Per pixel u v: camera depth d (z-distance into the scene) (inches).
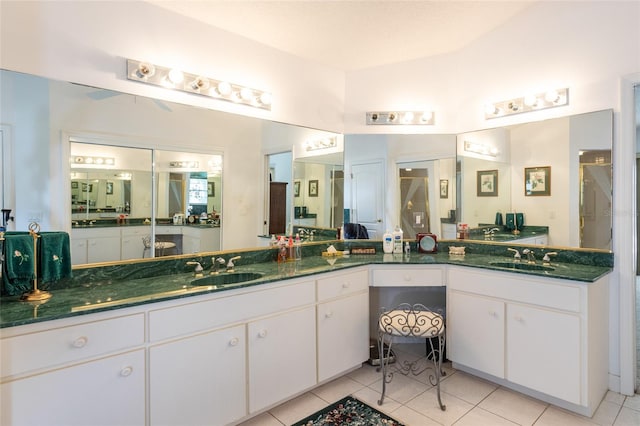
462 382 95.5
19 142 66.2
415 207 124.0
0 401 48.8
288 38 100.0
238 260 98.7
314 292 88.9
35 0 67.1
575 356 77.9
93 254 74.9
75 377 54.9
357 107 123.2
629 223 86.6
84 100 73.2
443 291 123.8
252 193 101.9
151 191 83.4
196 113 90.4
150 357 62.5
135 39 79.1
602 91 90.2
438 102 121.7
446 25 100.4
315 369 89.0
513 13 100.5
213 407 70.4
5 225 64.8
